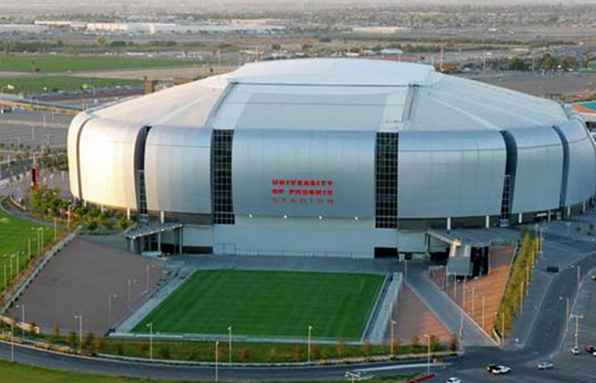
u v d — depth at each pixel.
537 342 199.38
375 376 181.75
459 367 186.12
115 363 189.38
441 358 190.75
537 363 188.12
